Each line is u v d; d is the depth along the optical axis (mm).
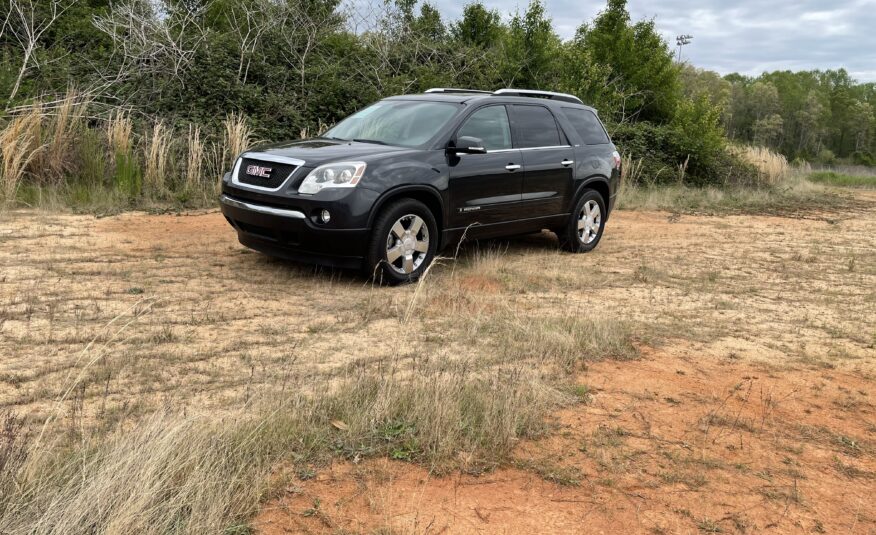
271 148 7059
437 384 3902
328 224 6199
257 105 13820
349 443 3418
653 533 2879
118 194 10461
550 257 8547
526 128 8172
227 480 2881
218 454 3010
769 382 4723
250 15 15977
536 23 20109
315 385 4066
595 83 20344
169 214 9953
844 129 134625
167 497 2721
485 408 3746
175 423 3096
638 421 3949
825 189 21406
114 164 11062
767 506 3143
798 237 11258
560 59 20734
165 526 2537
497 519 2898
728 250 9734
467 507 2973
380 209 6523
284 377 4180
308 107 14320
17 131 10047
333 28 17375
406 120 7523
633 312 6211
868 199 19219
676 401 4277
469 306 6059
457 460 3348
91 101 12188
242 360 4465
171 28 14648
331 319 5492
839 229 12516
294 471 3148
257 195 6520
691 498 3164
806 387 4680
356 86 15070
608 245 9773
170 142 11773
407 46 18203
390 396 3775
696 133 19766
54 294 5625
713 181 19594
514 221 7949
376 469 3225
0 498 2512
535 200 8109
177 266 6867
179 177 11625
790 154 127812
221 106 13578
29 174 10219
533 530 2840
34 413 3506
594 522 2928
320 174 6254
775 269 8492
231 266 7008
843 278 8156
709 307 6559
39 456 2795
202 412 3465
